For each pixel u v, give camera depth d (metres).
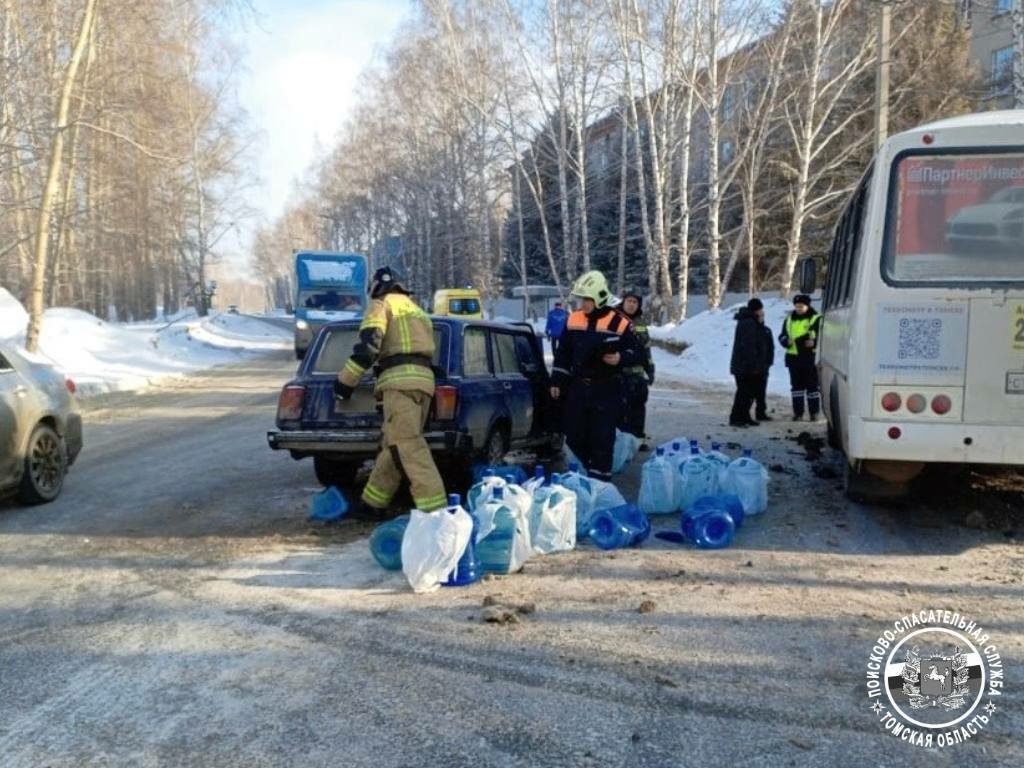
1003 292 5.61
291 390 7.24
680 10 27.75
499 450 7.84
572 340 7.64
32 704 3.81
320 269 27.94
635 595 5.14
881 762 3.28
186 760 3.33
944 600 4.99
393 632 4.61
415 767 3.26
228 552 6.19
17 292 34.75
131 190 32.75
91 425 13.59
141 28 22.78
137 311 55.66
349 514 7.17
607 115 36.75
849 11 26.19
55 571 5.81
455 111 40.91
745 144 29.45
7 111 20.91
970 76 27.98
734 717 3.63
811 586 5.27
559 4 33.12
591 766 3.26
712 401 15.71
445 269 53.44
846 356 6.52
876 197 5.84
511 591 5.24
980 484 7.92
